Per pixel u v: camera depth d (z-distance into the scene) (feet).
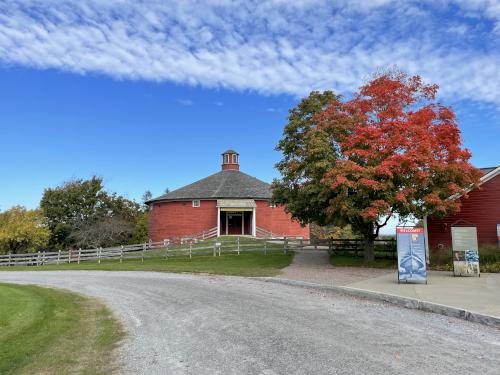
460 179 62.75
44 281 65.98
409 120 62.59
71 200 166.20
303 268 67.41
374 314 32.35
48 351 25.18
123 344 26.30
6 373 21.39
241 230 150.41
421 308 34.24
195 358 22.50
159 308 38.17
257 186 148.46
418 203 63.77
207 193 143.02
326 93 77.46
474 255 53.72
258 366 20.59
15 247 149.59
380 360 20.95
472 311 30.32
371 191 60.85
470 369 19.57
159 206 149.07
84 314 36.78
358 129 63.62
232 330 28.04
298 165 70.44
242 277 59.82
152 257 101.45
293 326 28.50
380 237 100.27
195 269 71.36
